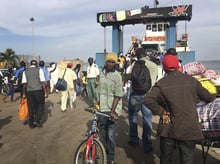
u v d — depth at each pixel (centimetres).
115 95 555
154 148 700
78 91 1689
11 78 1819
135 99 676
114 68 568
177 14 2650
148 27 3022
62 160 641
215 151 675
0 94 1928
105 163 521
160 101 425
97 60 2767
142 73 661
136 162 616
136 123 711
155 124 914
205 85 559
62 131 887
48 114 1162
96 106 582
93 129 539
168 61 429
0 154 691
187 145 408
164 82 421
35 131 895
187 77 424
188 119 404
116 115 562
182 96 410
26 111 955
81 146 532
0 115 1166
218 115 467
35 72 921
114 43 2920
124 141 757
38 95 922
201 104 496
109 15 2836
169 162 431
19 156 674
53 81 1898
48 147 734
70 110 1242
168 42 2762
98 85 578
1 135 855
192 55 2384
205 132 478
